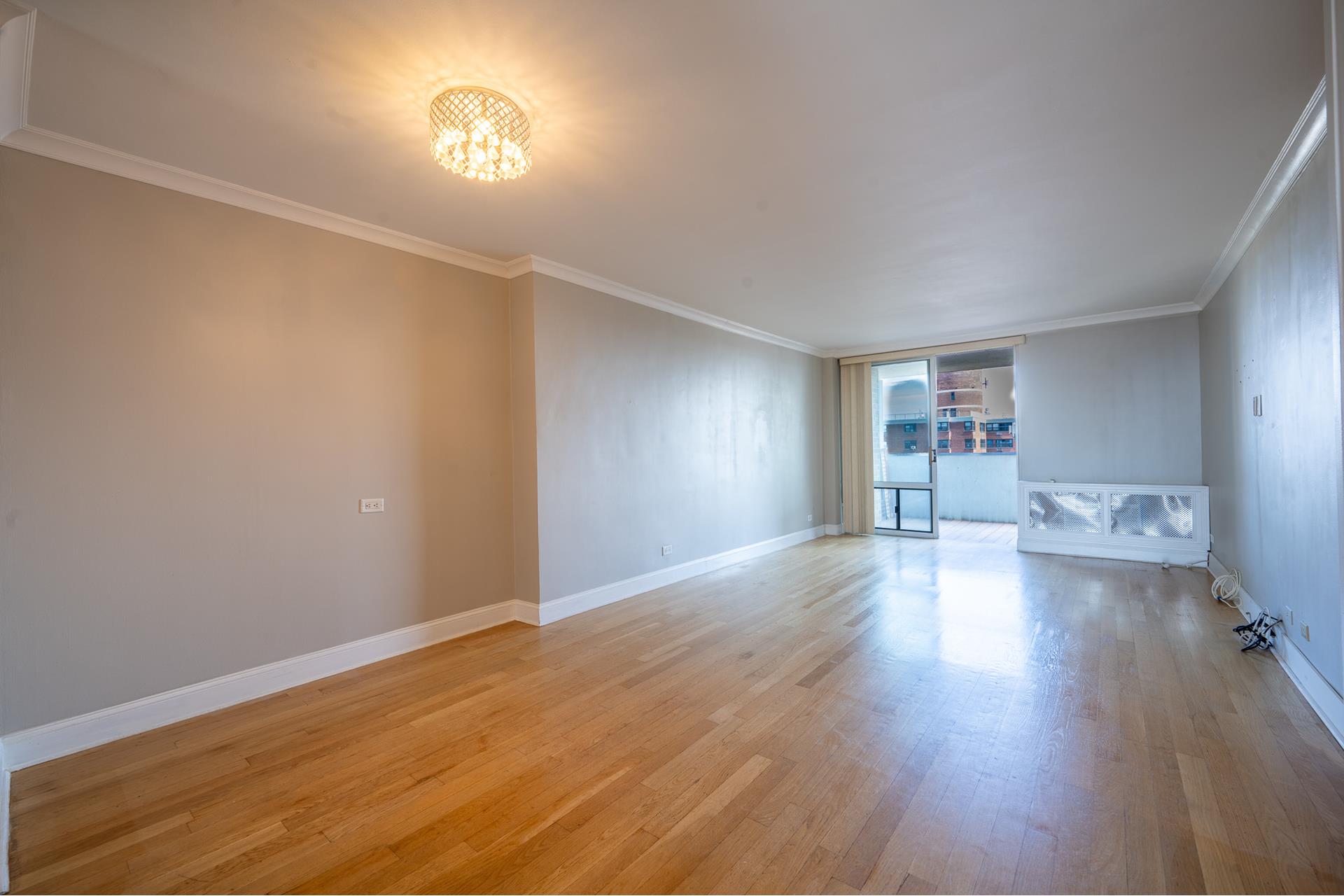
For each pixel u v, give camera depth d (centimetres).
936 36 184
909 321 603
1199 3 170
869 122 233
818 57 193
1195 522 546
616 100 217
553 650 354
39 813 200
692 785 212
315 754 238
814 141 248
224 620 283
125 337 256
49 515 237
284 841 185
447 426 379
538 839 184
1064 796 201
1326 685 250
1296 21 177
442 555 374
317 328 318
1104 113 229
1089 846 176
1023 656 333
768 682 303
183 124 230
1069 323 605
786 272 432
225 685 282
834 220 333
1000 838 180
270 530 298
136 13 169
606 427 456
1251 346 369
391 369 350
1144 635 365
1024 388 641
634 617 421
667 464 518
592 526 443
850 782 212
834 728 253
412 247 360
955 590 482
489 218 328
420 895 161
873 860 172
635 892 161
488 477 402
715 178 279
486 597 399
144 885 167
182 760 234
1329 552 247
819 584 512
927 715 264
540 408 404
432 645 366
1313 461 264
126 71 196
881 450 785
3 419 227
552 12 172
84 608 244
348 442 330
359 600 333
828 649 350
